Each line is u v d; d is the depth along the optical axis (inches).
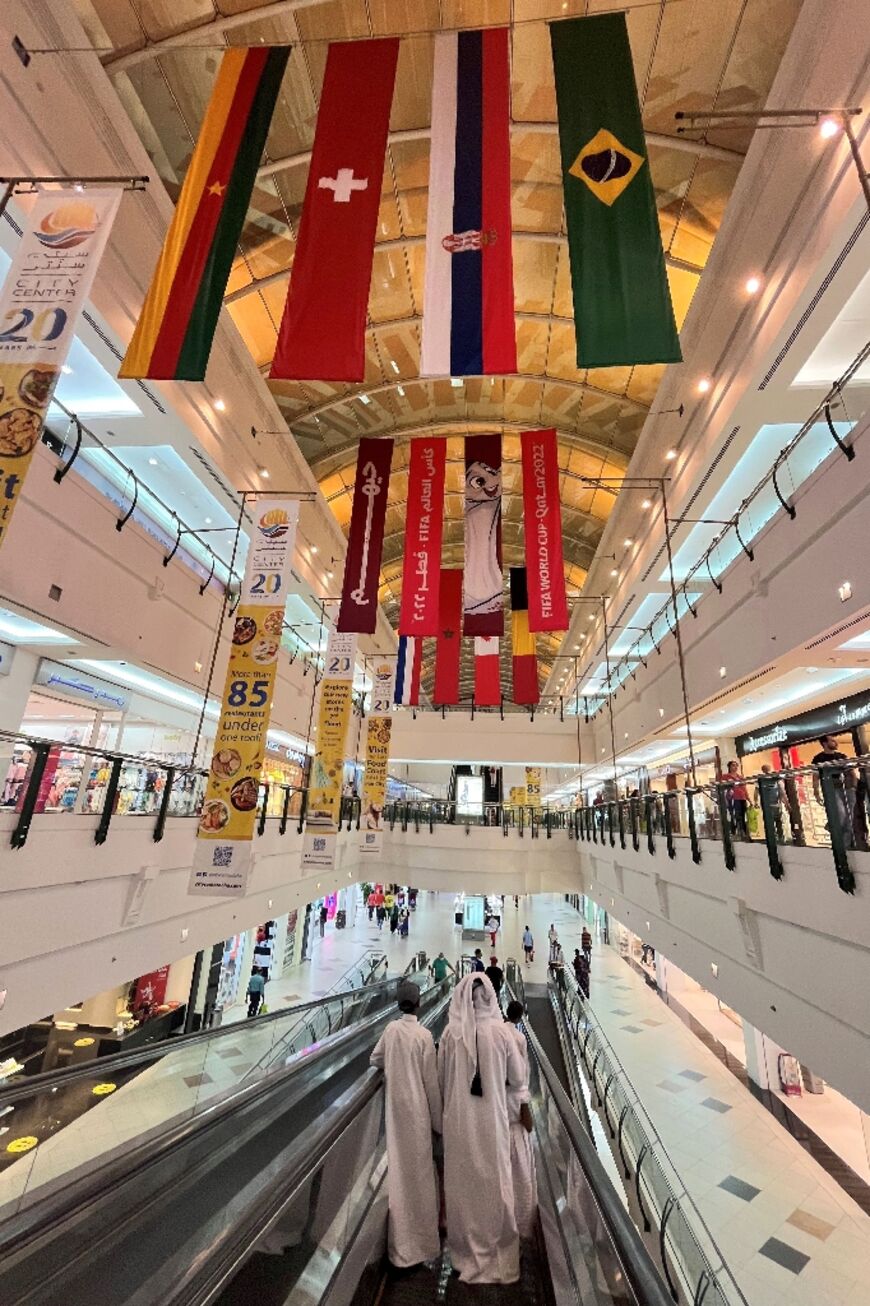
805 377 338.3
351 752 1032.2
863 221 250.4
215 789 316.2
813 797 229.9
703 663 487.2
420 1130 111.9
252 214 496.4
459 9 387.9
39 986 246.4
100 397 369.1
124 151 317.7
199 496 491.2
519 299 618.5
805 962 241.0
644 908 488.7
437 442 458.9
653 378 650.2
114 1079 149.7
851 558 283.4
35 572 316.5
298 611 763.4
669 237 522.3
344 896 1185.4
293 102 432.8
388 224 539.2
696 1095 478.0
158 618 442.3
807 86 279.0
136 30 370.6
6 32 249.0
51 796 248.2
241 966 634.8
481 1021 119.2
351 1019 401.1
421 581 427.5
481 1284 99.5
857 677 415.8
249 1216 77.1
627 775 948.6
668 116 434.0
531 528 423.8
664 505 482.0
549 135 462.0
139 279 331.3
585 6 379.2
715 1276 203.5
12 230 258.8
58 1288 72.2
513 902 1603.1
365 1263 98.1
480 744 1015.0
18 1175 118.2
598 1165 94.8
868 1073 202.5
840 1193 346.9
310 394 683.4
